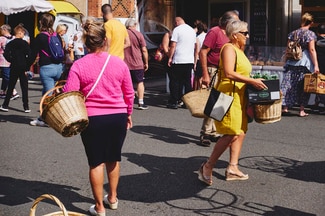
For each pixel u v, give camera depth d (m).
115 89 5.13
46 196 4.05
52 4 17.55
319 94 10.71
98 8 17.52
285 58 10.81
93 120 5.03
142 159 7.37
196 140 8.52
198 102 6.83
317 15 13.88
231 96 5.91
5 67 12.59
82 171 6.83
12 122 9.82
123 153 7.68
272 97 5.98
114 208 5.50
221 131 6.05
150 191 6.08
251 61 11.77
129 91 5.26
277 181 6.43
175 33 10.94
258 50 11.77
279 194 5.98
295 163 7.23
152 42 17.47
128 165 7.08
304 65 10.39
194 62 11.48
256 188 6.18
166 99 12.85
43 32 9.23
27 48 10.67
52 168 6.95
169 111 11.15
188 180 6.48
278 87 6.02
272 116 6.12
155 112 11.01
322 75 9.97
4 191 6.05
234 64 5.89
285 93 10.57
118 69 5.13
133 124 9.70
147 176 6.62
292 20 16.27
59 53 9.21
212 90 6.00
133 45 11.02
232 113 5.96
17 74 10.72
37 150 7.82
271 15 16.45
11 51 10.60
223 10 17.31
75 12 17.58
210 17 17.56
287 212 5.44
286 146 8.15
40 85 15.49
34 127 9.42
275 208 5.55
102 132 5.05
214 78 6.61
